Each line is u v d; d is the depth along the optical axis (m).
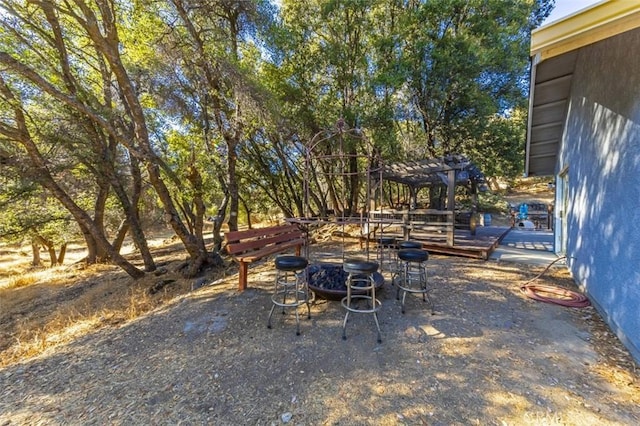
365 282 3.63
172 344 2.92
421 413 1.87
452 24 9.12
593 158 3.52
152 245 16.64
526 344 2.62
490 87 9.73
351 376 2.28
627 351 2.48
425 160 6.56
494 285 4.21
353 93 9.88
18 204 7.70
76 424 1.90
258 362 2.52
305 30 9.70
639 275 2.35
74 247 22.12
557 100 4.89
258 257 4.27
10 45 6.15
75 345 3.04
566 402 1.91
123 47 8.12
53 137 6.14
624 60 2.72
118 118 7.18
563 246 5.97
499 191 20.14
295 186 13.23
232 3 7.13
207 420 1.90
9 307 6.68
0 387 2.35
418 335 2.83
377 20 9.88
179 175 8.93
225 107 8.16
